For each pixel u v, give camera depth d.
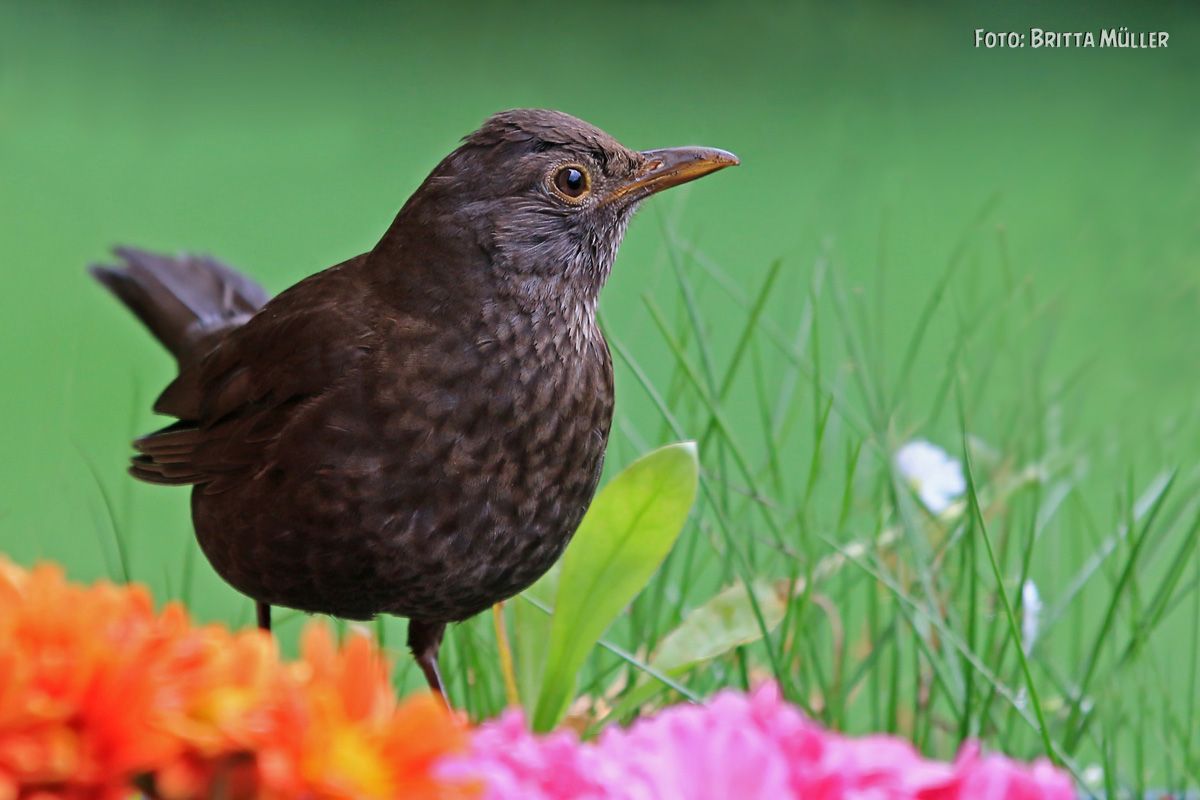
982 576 2.84
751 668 2.84
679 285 2.82
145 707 2.63
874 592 2.82
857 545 2.83
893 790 2.65
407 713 2.63
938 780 2.65
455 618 2.79
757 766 2.65
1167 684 2.84
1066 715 2.81
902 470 2.84
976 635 2.83
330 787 2.63
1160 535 2.83
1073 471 2.87
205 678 2.63
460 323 2.77
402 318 2.77
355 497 2.76
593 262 2.78
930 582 2.80
